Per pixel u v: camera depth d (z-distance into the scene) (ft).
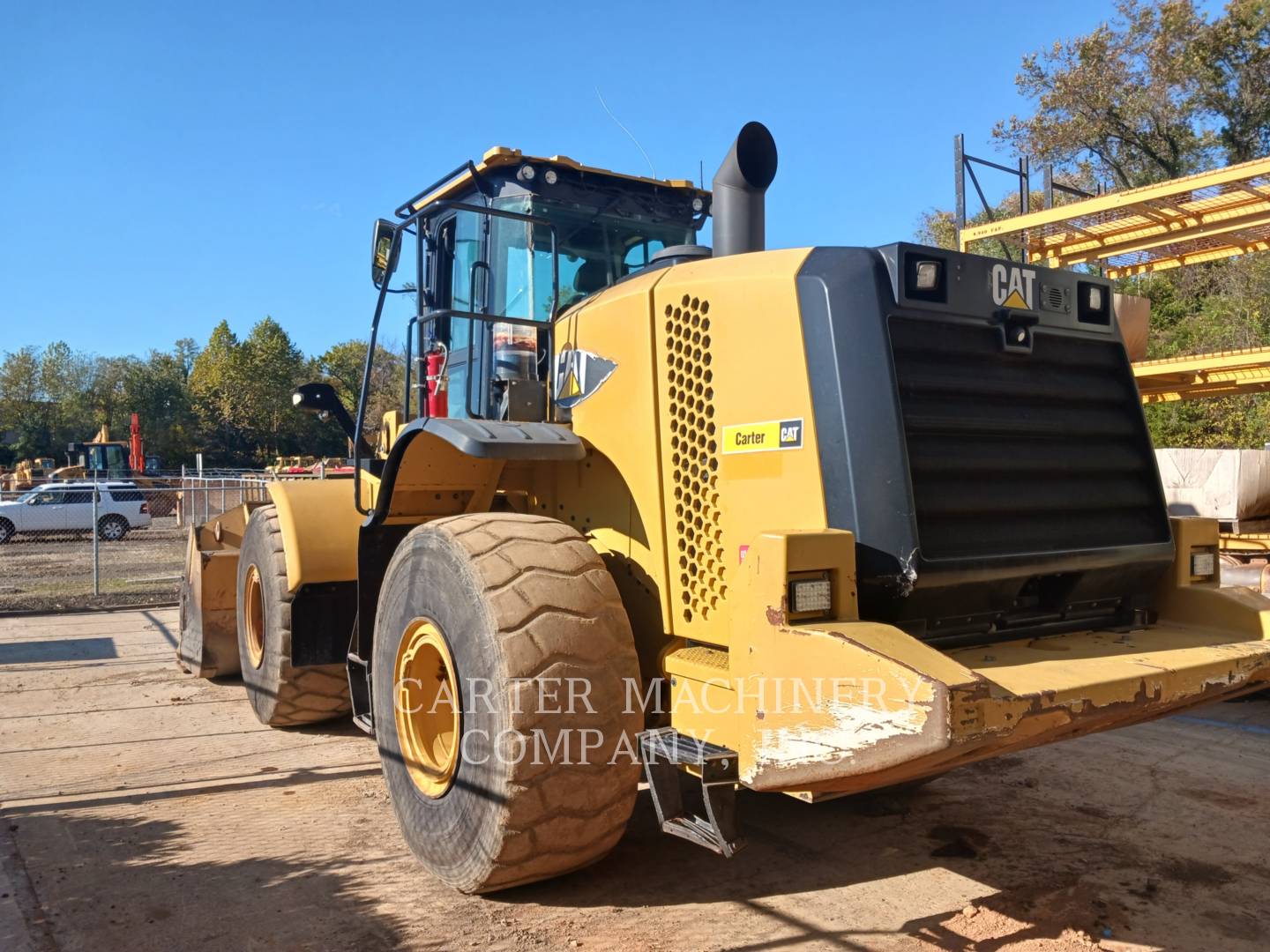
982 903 11.34
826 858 12.73
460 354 15.99
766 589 9.07
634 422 11.80
